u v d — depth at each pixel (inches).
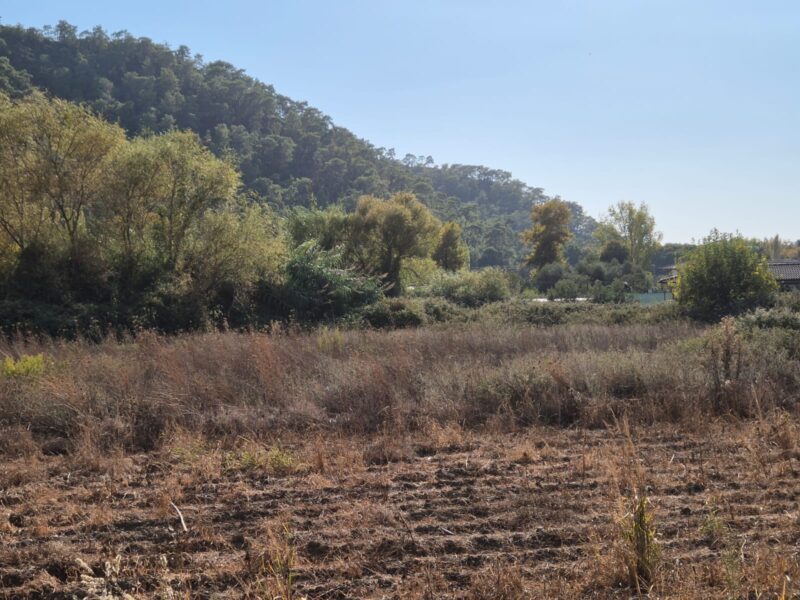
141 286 764.6
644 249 2359.7
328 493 223.8
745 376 353.7
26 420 300.2
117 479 240.8
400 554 177.6
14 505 216.1
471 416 325.4
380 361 386.0
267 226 876.6
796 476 236.2
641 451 270.4
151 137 835.4
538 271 2103.8
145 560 173.0
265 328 635.5
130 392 319.9
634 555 161.0
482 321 765.9
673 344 465.4
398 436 289.9
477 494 222.1
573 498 216.4
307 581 162.6
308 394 341.7
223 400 329.4
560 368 351.6
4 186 722.2
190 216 816.9
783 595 137.2
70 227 761.6
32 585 159.5
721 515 199.9
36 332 616.7
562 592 152.3
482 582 156.9
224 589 159.5
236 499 217.9
